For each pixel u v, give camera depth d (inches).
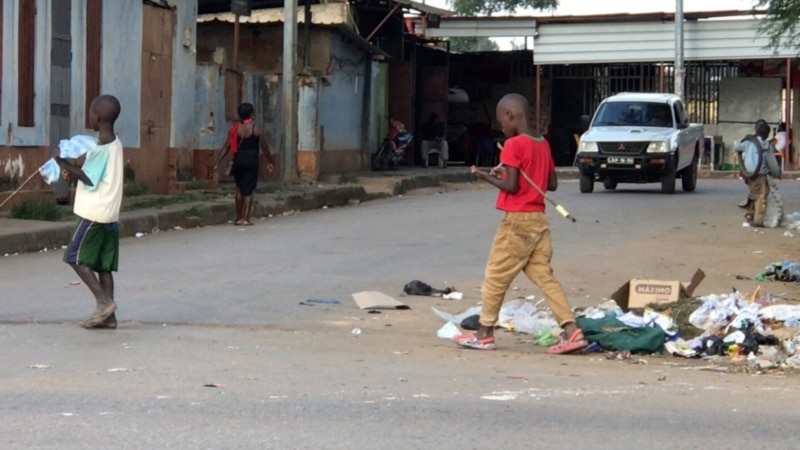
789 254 611.8
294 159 1027.9
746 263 577.0
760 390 300.4
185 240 659.4
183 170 917.8
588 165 1045.2
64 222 653.9
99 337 358.9
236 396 277.7
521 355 348.5
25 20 713.0
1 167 693.9
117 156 371.6
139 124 853.2
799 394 295.6
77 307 417.1
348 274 520.7
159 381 293.7
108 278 375.6
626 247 635.5
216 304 431.8
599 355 351.9
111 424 247.6
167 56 892.0
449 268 546.3
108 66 810.2
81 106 783.7
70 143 367.6
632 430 251.8
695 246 644.7
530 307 413.7
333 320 404.8
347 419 256.4
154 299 440.8
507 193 346.0
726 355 349.7
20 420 250.1
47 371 303.6
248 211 757.9
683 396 290.0
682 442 242.2
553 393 290.0
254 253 595.8
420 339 371.9
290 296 454.6
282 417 257.0
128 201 779.4
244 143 748.6
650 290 408.8
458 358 339.6
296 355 336.8
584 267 555.2
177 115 904.3
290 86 1018.1
